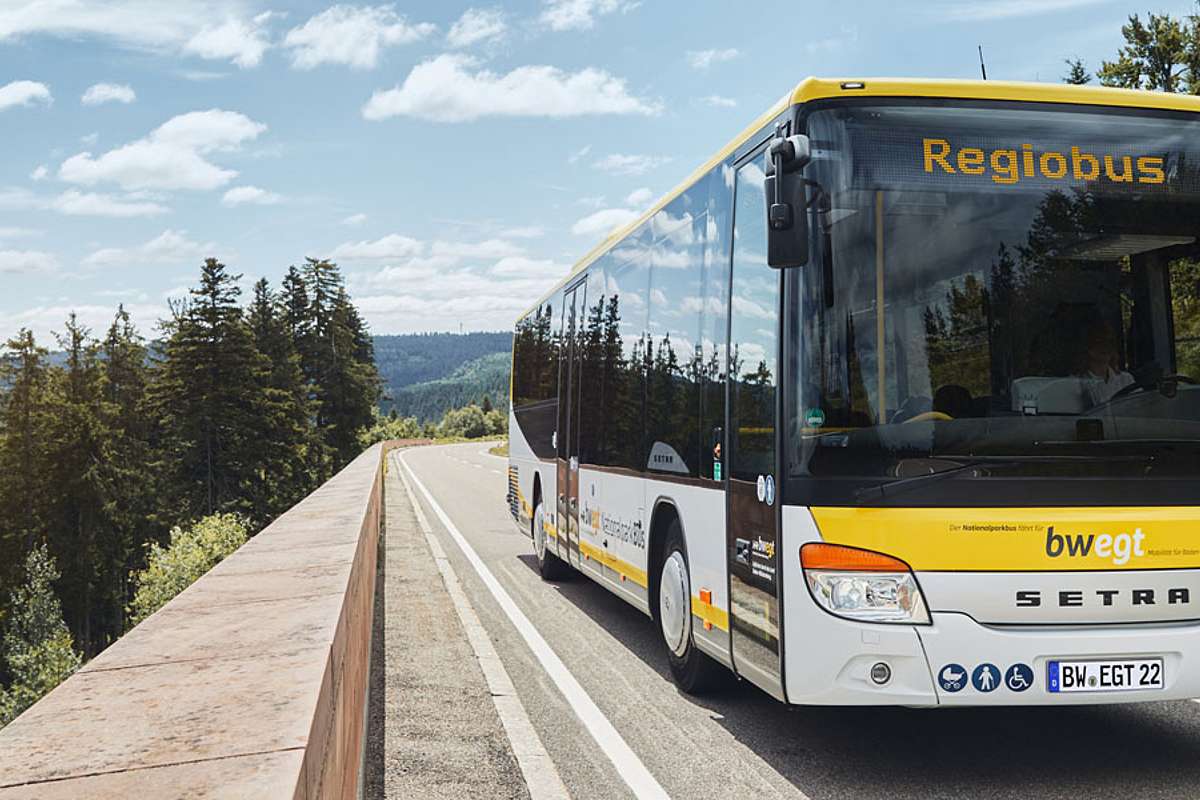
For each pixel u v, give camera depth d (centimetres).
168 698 242
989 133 572
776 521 556
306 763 201
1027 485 532
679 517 758
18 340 7975
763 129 632
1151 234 573
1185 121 589
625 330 966
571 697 748
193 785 183
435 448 10381
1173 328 569
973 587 524
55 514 7481
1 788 182
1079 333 556
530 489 1484
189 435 7575
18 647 6169
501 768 585
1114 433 543
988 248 561
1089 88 587
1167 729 653
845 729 663
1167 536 536
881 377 543
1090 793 536
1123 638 525
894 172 563
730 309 670
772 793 542
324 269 10412
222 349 7744
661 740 640
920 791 543
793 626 541
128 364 9050
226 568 500
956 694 520
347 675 400
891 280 552
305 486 8419
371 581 1052
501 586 1305
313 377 10306
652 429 847
